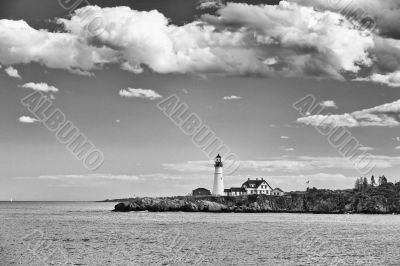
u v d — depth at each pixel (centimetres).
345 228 11319
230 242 8156
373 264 6147
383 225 12469
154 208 19000
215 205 18825
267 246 7675
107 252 6906
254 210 18975
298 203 19725
